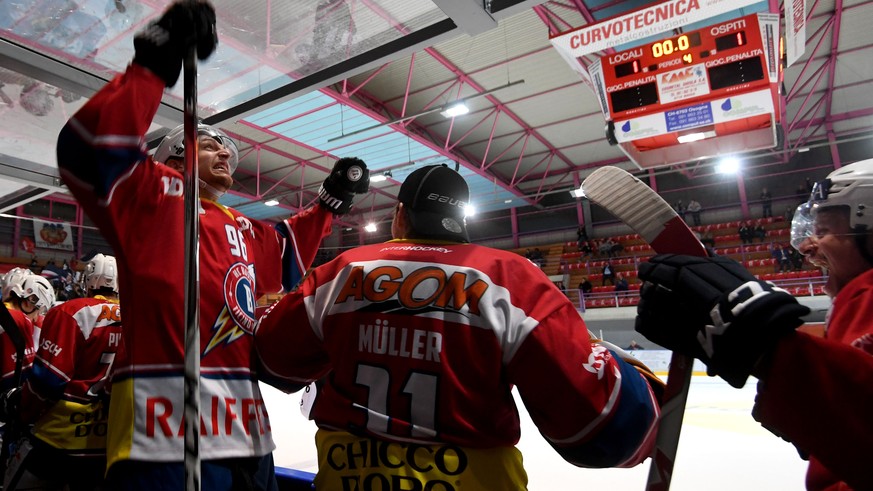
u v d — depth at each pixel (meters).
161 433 1.04
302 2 1.38
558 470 3.61
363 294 1.01
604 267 17.44
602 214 20.11
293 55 1.59
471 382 0.90
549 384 0.88
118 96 0.89
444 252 1.02
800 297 11.90
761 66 6.72
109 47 1.54
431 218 1.09
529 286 0.94
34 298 2.83
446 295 0.95
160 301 1.08
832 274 0.86
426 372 0.92
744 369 0.54
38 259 18.67
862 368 0.51
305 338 1.09
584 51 6.38
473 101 13.98
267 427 1.23
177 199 1.18
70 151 0.90
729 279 0.56
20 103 1.92
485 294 0.93
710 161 18.23
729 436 4.52
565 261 19.81
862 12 10.72
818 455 0.53
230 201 19.03
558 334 0.88
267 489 1.25
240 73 1.70
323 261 24.81
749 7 7.55
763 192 17.39
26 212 18.72
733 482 3.28
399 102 13.91
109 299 2.27
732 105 6.95
